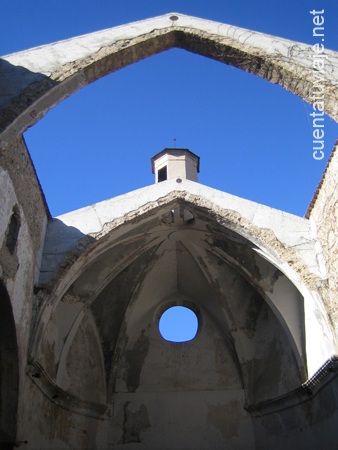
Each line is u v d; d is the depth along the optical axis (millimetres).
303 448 12969
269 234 12797
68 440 13281
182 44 10156
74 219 12977
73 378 14078
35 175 11453
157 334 16375
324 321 11820
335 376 11469
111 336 15680
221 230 13727
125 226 13133
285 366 14133
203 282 16047
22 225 10617
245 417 14930
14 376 10438
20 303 10641
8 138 8695
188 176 16188
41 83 9070
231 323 15625
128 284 15555
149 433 14836
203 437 14758
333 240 11383
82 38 9773
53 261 12289
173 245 15320
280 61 9375
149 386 15539
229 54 9781
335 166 10883
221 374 15664
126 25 10039
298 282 12484
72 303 13914
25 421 10883
